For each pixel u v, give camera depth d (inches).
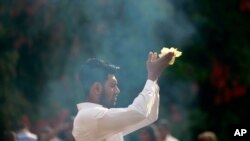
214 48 949.2
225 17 949.2
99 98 333.4
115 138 326.3
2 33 901.8
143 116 315.0
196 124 907.4
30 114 887.7
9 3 909.8
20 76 900.0
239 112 932.0
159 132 629.6
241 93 929.5
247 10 950.4
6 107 882.8
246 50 940.6
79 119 326.6
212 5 936.9
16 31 906.7
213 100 929.5
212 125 924.6
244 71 933.2
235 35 948.0
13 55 895.7
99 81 333.4
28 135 644.1
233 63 940.0
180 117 905.5
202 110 922.7
